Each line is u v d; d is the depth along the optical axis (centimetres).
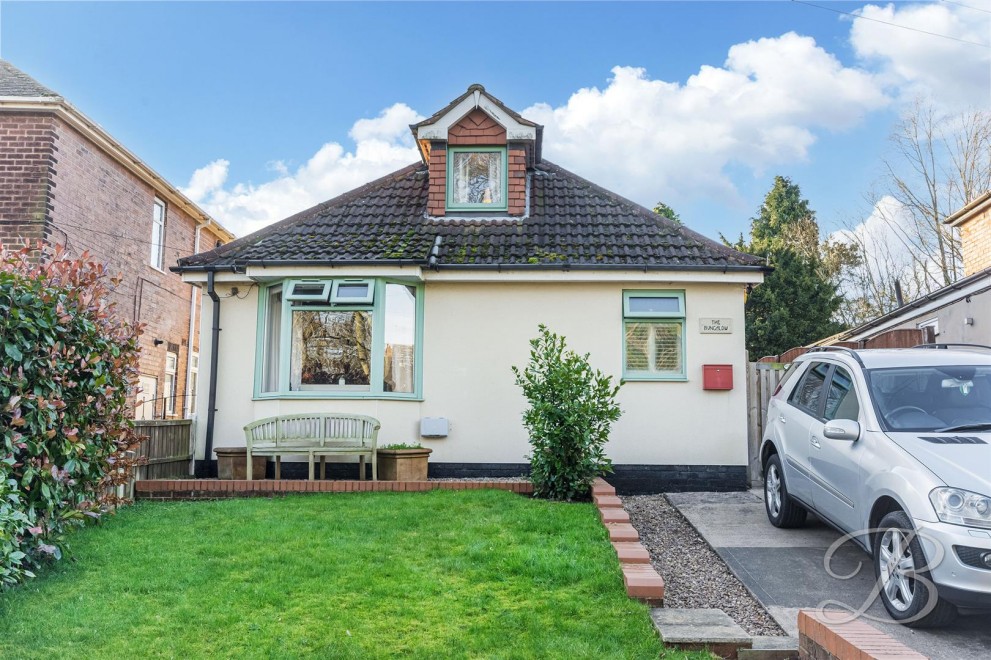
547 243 1180
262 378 1148
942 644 488
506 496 903
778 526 827
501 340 1144
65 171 1423
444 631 495
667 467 1109
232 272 1152
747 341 2855
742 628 516
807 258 3566
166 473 1062
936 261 3159
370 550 672
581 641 478
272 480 985
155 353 1862
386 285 1136
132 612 521
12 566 554
